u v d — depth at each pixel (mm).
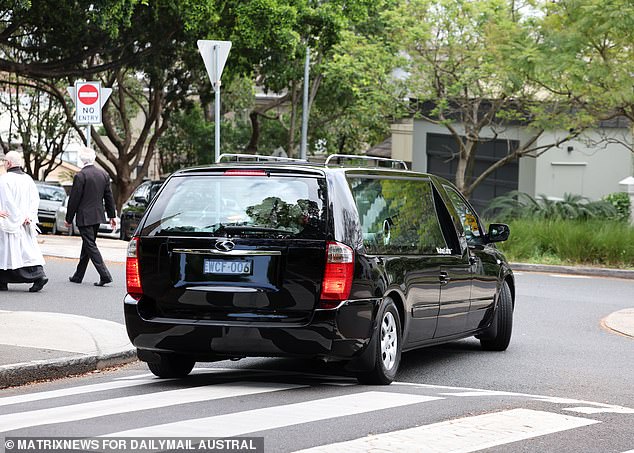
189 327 23109
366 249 23641
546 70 66125
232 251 23094
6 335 29438
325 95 129875
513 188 112562
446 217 28422
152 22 85438
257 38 89188
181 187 24016
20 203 41656
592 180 104500
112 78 122375
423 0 86938
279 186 23406
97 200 44656
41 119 146125
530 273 63219
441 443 17406
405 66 90312
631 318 39656
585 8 62625
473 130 90625
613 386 25578
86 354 27234
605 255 65938
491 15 83812
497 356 30781
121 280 47656
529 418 19891
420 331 26312
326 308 22625
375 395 22453
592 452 17344
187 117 152875
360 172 24641
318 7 95562
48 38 82875
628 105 68312
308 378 25453
